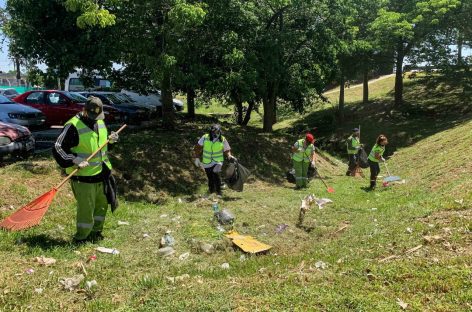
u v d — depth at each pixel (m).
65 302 4.57
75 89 28.81
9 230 6.66
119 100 21.88
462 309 3.95
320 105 34.66
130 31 13.23
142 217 8.55
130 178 12.10
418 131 23.09
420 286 4.43
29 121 14.48
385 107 29.05
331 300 4.22
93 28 13.73
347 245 6.62
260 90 17.89
